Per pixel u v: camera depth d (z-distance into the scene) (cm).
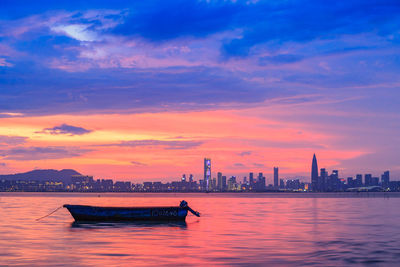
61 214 5931
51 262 2217
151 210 4822
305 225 4369
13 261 2241
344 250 2667
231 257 2406
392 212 6806
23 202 11469
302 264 2212
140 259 2325
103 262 2225
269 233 3616
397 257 2422
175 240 3141
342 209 7912
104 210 4734
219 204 10862
